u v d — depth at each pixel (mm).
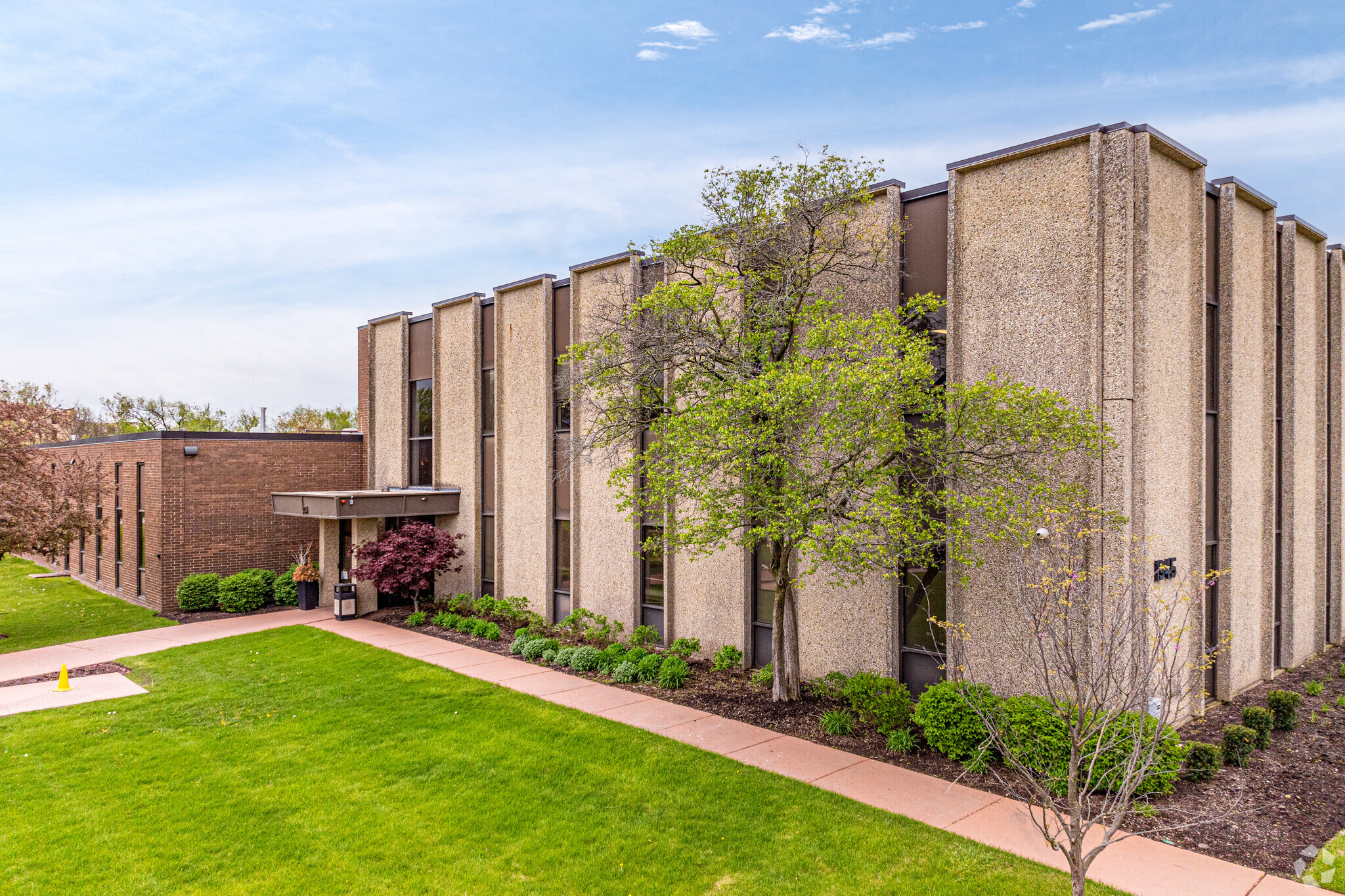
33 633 17562
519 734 10180
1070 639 6254
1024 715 8562
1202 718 10516
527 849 7184
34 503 16922
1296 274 14070
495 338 18344
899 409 9352
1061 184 9781
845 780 8672
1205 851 7031
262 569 20562
